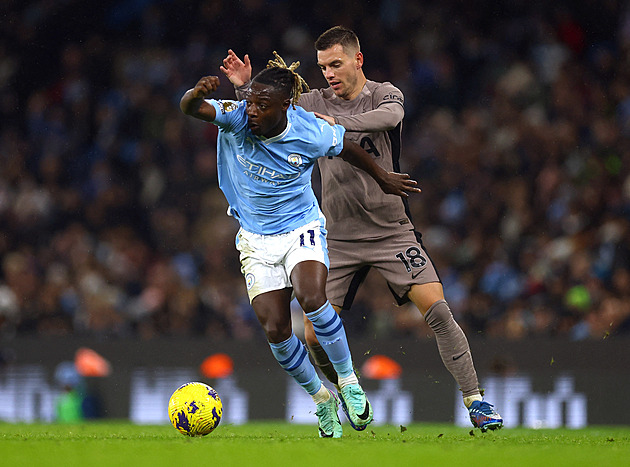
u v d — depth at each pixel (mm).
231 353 41562
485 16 66438
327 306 18766
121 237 57875
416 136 61906
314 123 18875
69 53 68000
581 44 65062
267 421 38875
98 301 50219
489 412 21500
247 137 18453
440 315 21828
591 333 44312
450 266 53094
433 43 65875
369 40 66500
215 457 13391
